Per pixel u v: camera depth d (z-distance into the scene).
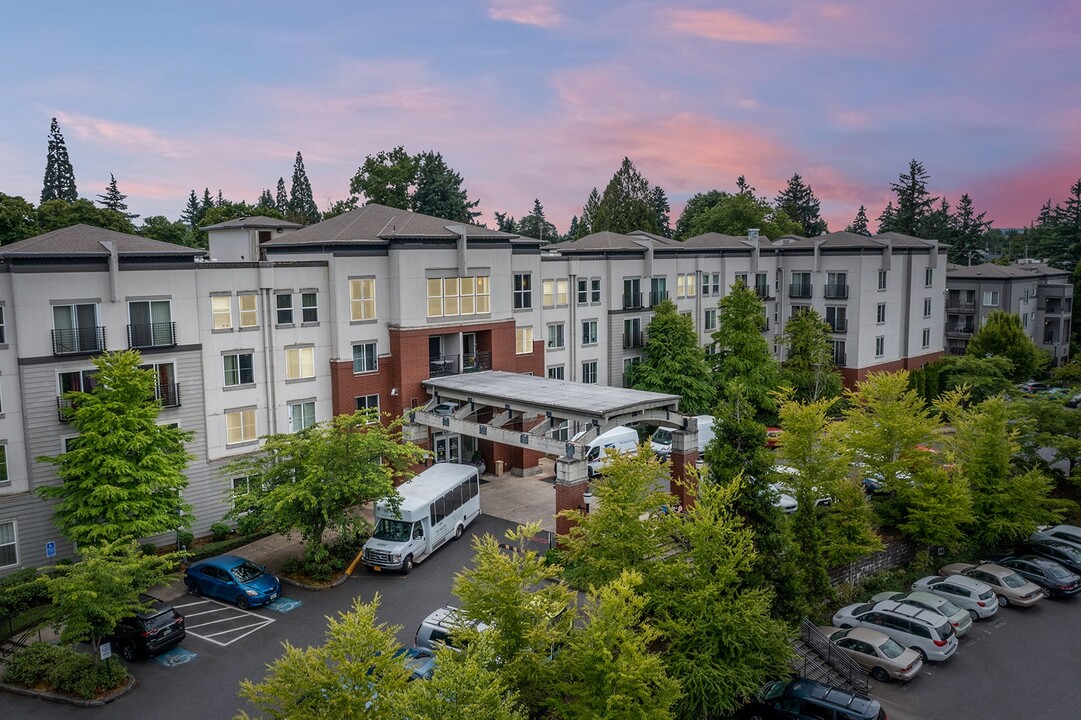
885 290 66.31
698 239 64.38
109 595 23.27
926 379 68.44
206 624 28.00
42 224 66.44
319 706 14.99
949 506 33.00
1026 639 28.62
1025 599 30.97
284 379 38.44
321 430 32.88
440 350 46.56
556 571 20.06
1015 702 24.34
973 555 35.97
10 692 24.12
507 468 46.09
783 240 70.56
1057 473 40.47
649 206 112.62
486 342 45.69
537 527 21.62
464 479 36.28
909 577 33.38
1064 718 23.48
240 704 22.94
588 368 53.81
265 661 25.28
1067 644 28.20
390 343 41.53
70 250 31.47
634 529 22.80
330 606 29.28
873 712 21.16
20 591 28.83
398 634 26.72
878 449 35.09
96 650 24.53
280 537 36.38
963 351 86.69
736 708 21.61
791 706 22.11
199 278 35.31
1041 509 35.44
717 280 62.44
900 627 27.25
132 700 23.31
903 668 25.19
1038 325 89.06
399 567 31.80
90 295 32.12
